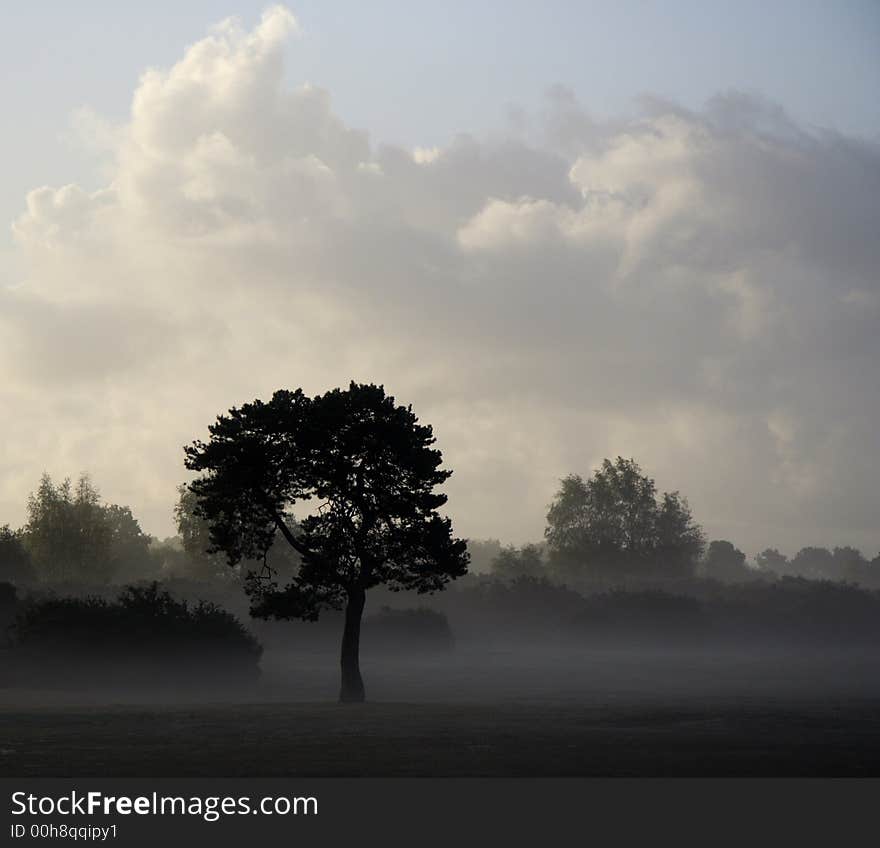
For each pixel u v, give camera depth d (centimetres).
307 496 5191
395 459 5109
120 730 3447
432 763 2597
